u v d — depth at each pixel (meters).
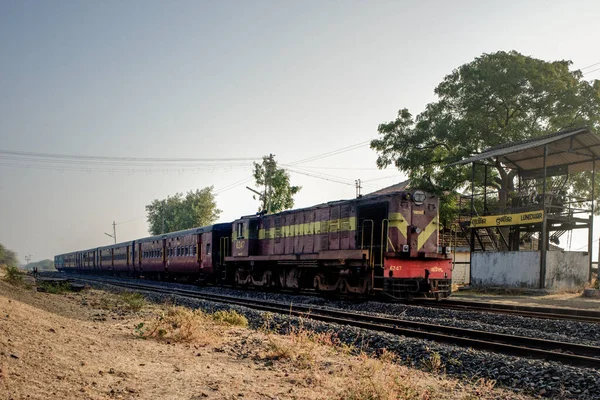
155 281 37.94
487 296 22.11
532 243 34.91
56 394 5.10
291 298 20.67
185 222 77.31
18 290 16.14
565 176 29.98
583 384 6.93
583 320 13.91
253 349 9.16
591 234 25.08
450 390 6.93
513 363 7.91
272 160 42.38
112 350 7.83
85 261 59.28
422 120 32.97
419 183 32.25
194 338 9.83
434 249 18.70
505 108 30.77
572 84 29.73
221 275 29.55
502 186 30.78
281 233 24.64
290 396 6.14
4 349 6.07
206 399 5.70
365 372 7.23
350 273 19.30
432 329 11.85
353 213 19.81
